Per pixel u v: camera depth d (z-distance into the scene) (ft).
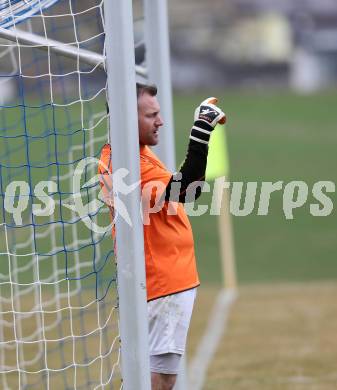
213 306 150.20
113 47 63.82
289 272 193.57
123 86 63.82
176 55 609.42
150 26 79.41
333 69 607.37
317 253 210.59
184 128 392.47
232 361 111.65
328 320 133.28
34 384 97.45
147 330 65.05
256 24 613.93
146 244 68.59
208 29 615.98
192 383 101.86
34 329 118.21
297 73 606.55
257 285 175.83
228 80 609.42
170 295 68.59
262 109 472.85
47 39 70.08
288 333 125.90
